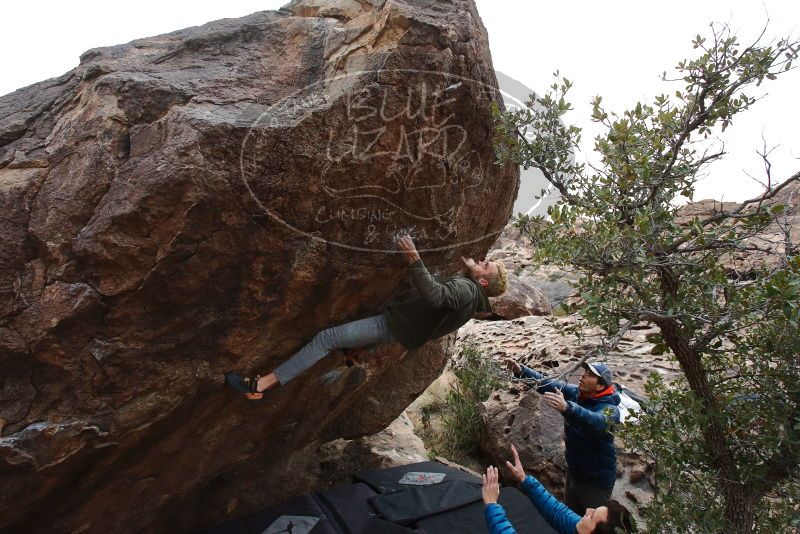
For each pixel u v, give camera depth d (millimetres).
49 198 2627
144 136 2586
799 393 2936
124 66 2867
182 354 2852
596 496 4242
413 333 3068
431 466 5348
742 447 3156
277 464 4863
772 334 2955
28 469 2648
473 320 10273
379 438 6121
